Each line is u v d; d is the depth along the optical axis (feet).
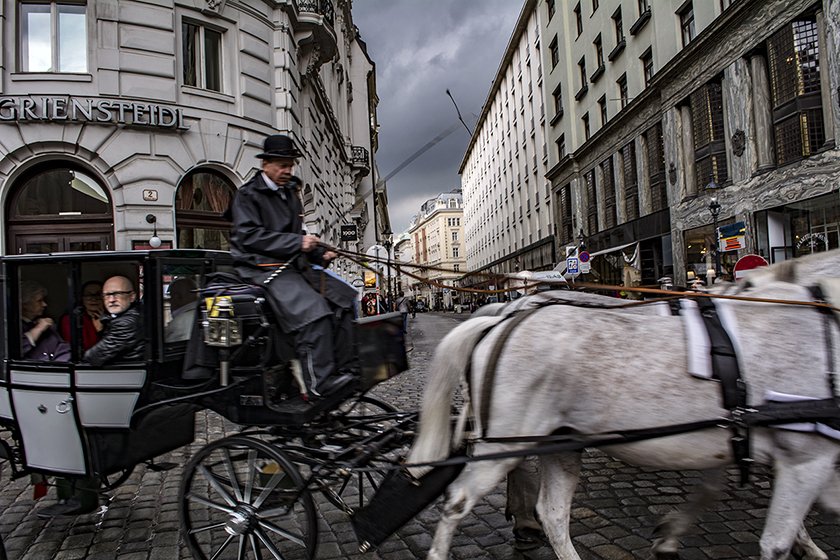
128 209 40.27
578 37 97.55
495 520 13.42
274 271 10.95
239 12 46.78
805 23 44.86
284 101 50.34
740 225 52.11
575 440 8.56
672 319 8.90
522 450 8.63
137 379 11.53
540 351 8.77
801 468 8.14
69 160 39.75
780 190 47.26
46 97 38.29
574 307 9.45
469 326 9.82
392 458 10.27
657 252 71.61
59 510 12.69
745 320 8.63
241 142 45.93
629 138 77.66
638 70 74.49
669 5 65.46
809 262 9.80
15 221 39.29
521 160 144.87
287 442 11.80
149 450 12.80
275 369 11.14
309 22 55.16
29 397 12.30
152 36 41.60
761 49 49.96
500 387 8.87
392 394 30.12
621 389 8.42
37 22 39.83
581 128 98.17
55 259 11.86
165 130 41.70
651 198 72.38
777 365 8.21
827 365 8.23
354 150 116.47
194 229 43.93
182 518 10.98
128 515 14.37
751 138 51.01
